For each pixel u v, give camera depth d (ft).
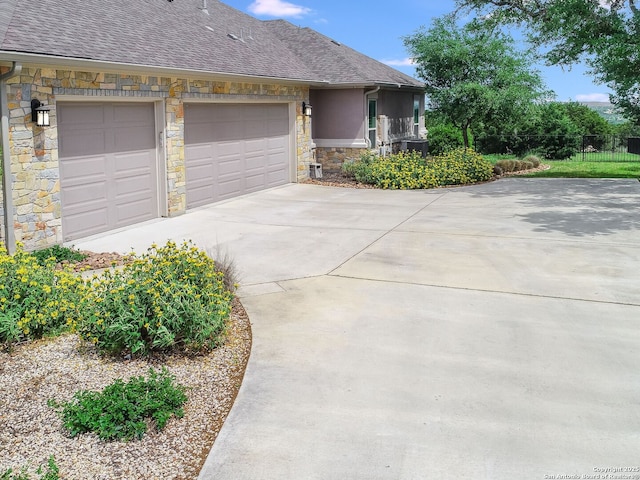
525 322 20.84
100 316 18.01
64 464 12.55
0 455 12.81
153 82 37.37
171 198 40.16
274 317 21.59
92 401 14.11
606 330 20.04
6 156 27.73
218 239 34.17
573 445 13.25
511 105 75.00
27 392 15.67
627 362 17.53
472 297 23.58
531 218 39.83
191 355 18.26
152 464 12.70
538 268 27.58
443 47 75.56
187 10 52.16
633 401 15.20
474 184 58.70
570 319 21.09
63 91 30.68
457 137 89.86
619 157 88.43
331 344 19.07
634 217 39.73
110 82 33.78
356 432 13.91
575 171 69.82
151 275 19.27
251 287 25.25
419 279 26.08
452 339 19.38
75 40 31.94
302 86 56.80
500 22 60.95
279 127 54.95
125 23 39.75
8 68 27.25
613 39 50.26
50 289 19.53
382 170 56.90
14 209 28.37
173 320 17.83
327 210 43.75
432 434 13.78
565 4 52.60
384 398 15.52
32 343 18.94
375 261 29.14
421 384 16.26
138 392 14.58
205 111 44.09
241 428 14.12
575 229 36.17
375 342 19.20
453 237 34.32
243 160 49.55
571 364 17.43
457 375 16.80
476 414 14.65
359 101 62.23
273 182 54.70
